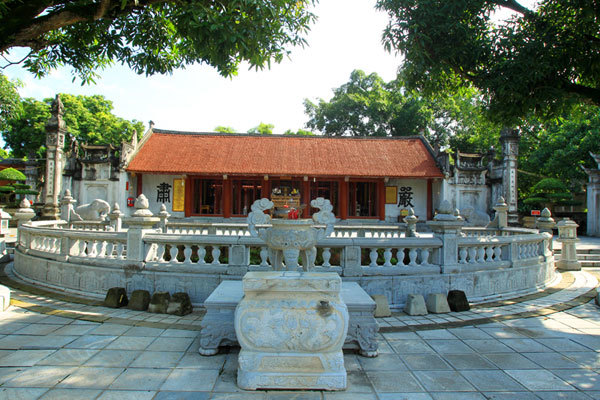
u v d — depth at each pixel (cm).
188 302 660
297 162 2331
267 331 401
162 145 2452
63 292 789
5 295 666
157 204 2327
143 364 445
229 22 587
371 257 719
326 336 398
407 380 414
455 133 3794
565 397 379
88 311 658
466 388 397
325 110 3862
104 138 3609
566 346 520
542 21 834
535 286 883
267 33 646
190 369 434
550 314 676
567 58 815
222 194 2359
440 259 740
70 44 736
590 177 2194
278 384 389
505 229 1406
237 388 392
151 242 736
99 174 2206
